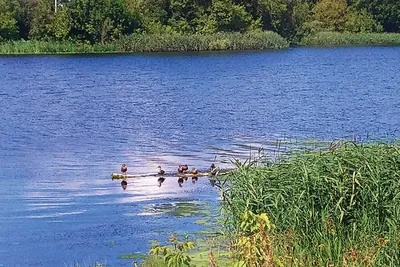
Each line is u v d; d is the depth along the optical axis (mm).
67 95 45406
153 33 97688
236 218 13602
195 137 28797
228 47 96938
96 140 28250
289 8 108500
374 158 13742
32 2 95250
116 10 94500
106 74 61312
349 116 34875
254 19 106750
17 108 38688
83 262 13844
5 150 25953
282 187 13445
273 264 9422
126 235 15352
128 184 20188
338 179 13250
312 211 12930
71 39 93688
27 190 19453
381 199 12906
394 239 11680
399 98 42781
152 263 13156
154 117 35000
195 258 13180
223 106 39094
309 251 12234
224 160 23844
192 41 94625
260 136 28891
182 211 17125
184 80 55781
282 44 100375
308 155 14867
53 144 27328
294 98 43000
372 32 116812
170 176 21109
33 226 16125
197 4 102312
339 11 114562
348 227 12773
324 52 93250
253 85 51500
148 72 63375
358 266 10836
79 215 16969
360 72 63094
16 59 79812
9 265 13742
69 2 94625
